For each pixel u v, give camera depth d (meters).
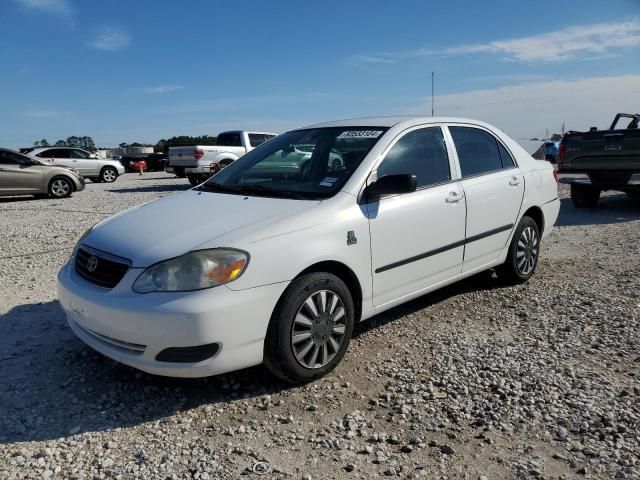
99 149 43.00
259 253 3.22
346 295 3.64
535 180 5.50
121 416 3.20
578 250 7.12
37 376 3.67
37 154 21.67
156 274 3.12
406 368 3.73
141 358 3.16
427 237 4.23
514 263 5.35
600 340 4.12
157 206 4.04
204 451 2.86
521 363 3.75
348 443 2.91
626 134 9.46
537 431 2.97
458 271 4.66
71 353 4.01
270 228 3.34
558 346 4.02
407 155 4.27
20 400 3.37
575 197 10.84
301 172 4.23
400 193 3.72
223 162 16.97
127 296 3.15
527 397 3.30
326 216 3.58
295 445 2.90
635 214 9.97
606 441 2.87
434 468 2.69
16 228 9.66
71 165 21.92
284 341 3.33
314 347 3.49
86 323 3.37
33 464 2.76
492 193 4.88
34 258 7.07
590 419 3.06
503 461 2.73
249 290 3.16
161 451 2.86
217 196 4.09
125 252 3.31
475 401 3.29
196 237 3.28
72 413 3.23
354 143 4.21
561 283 5.59
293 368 3.40
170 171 17.88
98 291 3.30
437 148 4.57
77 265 3.66
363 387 3.50
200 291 3.06
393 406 3.26
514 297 5.16
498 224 5.00
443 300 5.13
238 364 3.21
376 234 3.82
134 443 2.94
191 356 3.11
